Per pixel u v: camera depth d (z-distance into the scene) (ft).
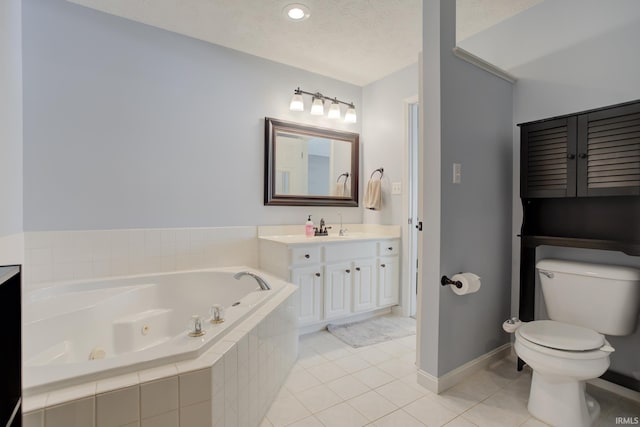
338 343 8.18
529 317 6.70
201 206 8.57
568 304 5.95
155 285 7.56
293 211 10.16
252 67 9.32
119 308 6.88
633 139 5.12
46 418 3.01
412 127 10.20
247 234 9.26
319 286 8.65
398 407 5.51
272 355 5.70
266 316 5.42
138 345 6.88
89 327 6.22
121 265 7.54
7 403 2.56
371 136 11.35
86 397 3.16
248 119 9.27
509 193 7.30
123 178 7.56
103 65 7.32
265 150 9.51
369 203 10.87
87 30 7.13
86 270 7.16
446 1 5.90
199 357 3.89
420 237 6.20
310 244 8.46
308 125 10.28
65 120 6.92
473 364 6.54
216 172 8.77
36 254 6.64
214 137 8.73
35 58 6.61
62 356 5.55
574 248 6.36
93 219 7.23
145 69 7.79
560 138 6.00
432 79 5.92
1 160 4.97
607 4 5.99
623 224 5.66
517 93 7.29
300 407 5.51
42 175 6.70
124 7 7.14
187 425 3.63
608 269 5.52
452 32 6.01
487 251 6.80
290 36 8.33
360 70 10.36
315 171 10.53
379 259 9.82
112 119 7.42
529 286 6.68
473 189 6.47
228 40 8.55
